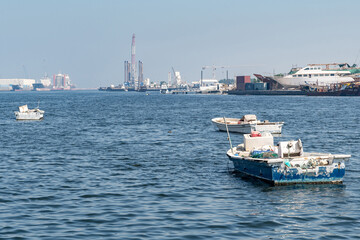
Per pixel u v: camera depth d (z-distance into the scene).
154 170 37.56
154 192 29.81
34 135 66.94
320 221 23.61
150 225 22.98
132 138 62.28
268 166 30.92
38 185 31.94
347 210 25.47
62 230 22.22
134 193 29.59
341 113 117.31
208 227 22.67
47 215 24.61
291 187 30.72
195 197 28.52
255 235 21.59
